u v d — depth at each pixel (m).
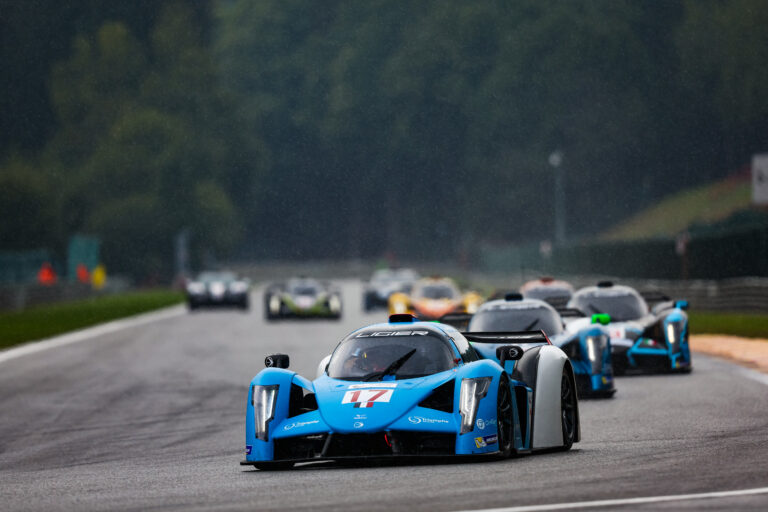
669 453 37.81
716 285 138.75
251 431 37.00
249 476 35.78
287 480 34.03
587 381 60.19
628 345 71.62
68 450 47.50
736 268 141.25
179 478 36.31
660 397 59.53
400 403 35.75
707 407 54.16
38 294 198.88
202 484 34.28
